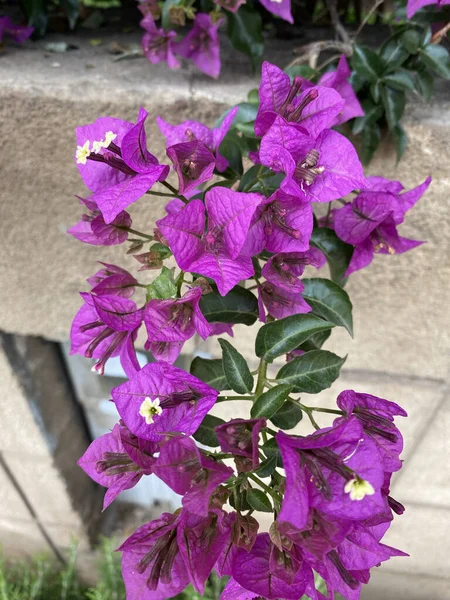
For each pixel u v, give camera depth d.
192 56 0.33
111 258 0.39
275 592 0.21
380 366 0.43
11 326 0.45
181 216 0.21
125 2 0.45
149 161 0.23
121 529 0.70
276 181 0.26
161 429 0.22
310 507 0.19
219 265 0.21
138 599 0.22
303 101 0.22
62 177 0.35
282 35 0.40
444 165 0.31
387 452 0.23
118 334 0.27
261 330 0.25
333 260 0.29
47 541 0.69
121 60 0.35
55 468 0.58
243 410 0.49
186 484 0.20
